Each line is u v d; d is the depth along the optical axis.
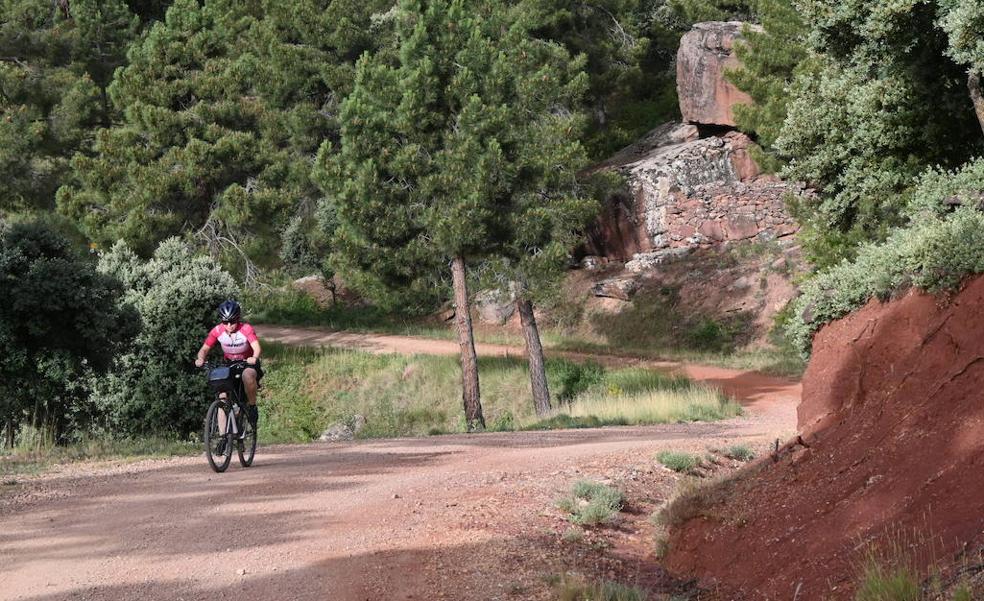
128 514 8.52
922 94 14.52
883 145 15.36
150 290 24.70
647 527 9.16
